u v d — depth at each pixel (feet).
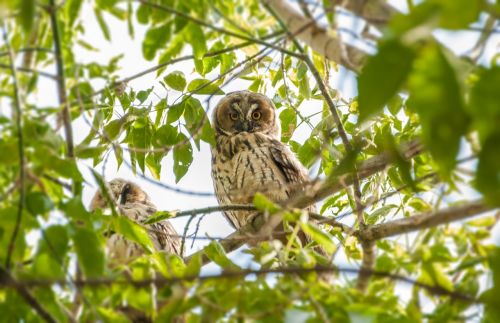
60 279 24.61
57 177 28.37
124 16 31.86
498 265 22.61
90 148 32.91
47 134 26.55
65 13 30.73
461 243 29.35
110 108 40.50
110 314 26.48
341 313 25.44
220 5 32.96
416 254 28.37
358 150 22.85
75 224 26.76
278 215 29.09
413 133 41.24
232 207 39.78
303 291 25.67
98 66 31.22
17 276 25.04
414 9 16.29
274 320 25.23
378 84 16.56
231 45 41.60
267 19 33.19
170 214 39.75
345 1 24.80
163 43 31.22
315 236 29.14
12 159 25.73
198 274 27.63
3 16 19.65
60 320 25.79
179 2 30.76
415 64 16.96
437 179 30.86
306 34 27.14
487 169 17.93
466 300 24.43
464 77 18.37
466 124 17.33
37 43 29.96
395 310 26.99
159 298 27.48
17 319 25.98
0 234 25.38
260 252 29.40
